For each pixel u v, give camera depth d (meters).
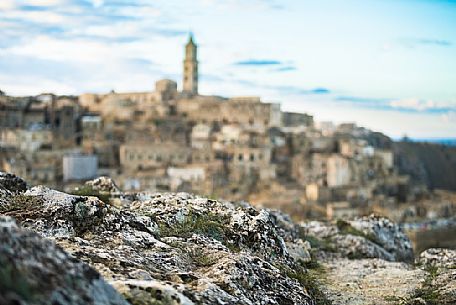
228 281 17.62
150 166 168.50
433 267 28.67
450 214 172.38
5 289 10.09
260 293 18.23
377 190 181.00
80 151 168.62
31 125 191.88
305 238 35.81
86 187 31.86
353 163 185.12
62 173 146.00
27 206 20.31
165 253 19.50
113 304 12.12
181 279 16.73
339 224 40.22
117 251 18.22
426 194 193.50
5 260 10.87
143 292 13.88
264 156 185.88
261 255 23.47
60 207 20.11
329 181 179.88
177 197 27.09
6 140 171.12
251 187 159.38
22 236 11.80
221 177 161.00
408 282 25.56
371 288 24.81
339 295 23.69
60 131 189.25
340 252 34.75
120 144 180.88
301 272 25.03
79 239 18.69
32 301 10.38
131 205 26.55
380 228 40.19
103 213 20.75
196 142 195.38
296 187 162.50
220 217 24.77
